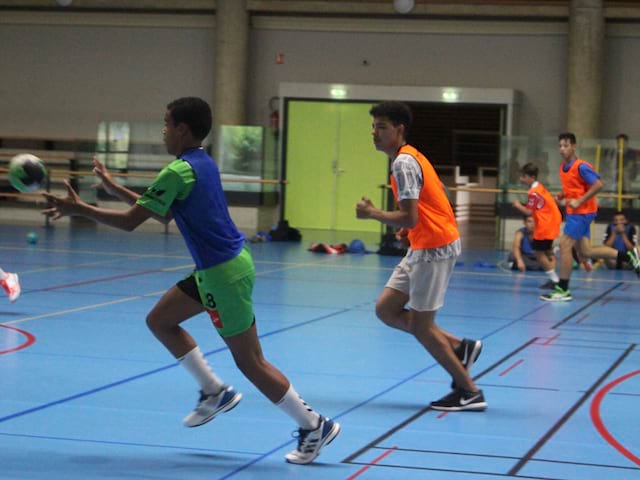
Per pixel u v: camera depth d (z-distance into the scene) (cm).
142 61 2722
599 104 2398
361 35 2598
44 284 1373
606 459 567
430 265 666
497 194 2378
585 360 898
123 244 2080
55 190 2642
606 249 1396
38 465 534
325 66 2622
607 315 1221
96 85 2753
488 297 1391
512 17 2495
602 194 2195
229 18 2569
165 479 513
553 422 658
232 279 530
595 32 2377
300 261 1861
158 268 1631
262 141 2511
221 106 2580
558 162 2241
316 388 752
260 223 2552
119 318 1079
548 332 1069
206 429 620
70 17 2744
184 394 716
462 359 702
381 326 1073
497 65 2528
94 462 542
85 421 633
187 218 530
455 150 3306
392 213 632
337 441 597
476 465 550
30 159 542
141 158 2550
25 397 696
